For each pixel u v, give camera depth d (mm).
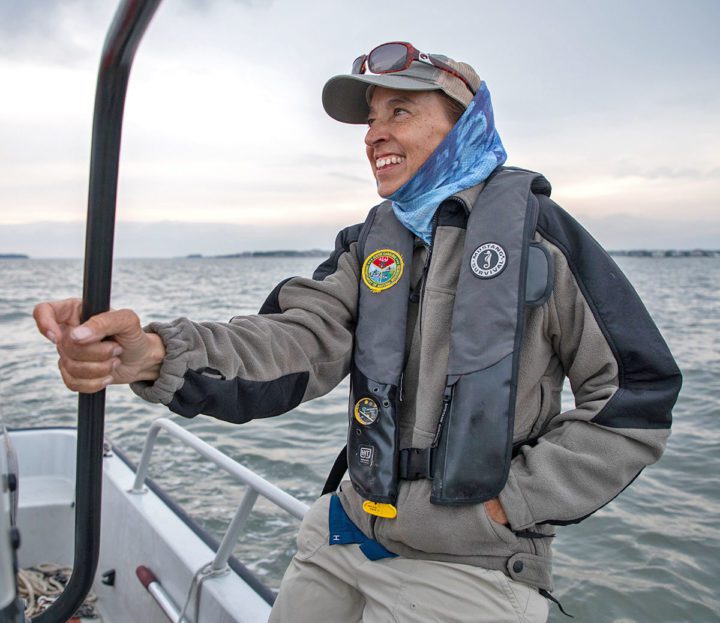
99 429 905
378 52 1467
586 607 3619
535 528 1325
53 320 852
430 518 1307
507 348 1274
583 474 1267
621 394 1269
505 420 1258
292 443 6375
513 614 1302
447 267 1410
